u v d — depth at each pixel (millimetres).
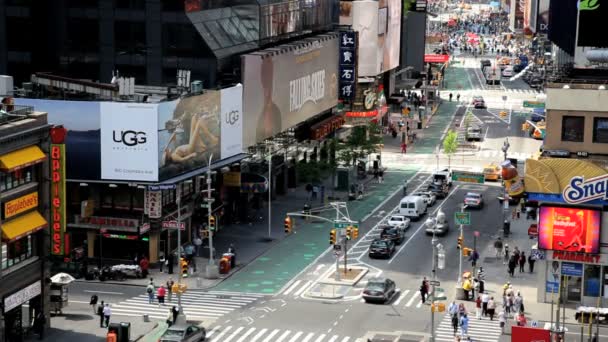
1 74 145625
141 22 138750
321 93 171500
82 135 119375
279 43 157750
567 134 112125
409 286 115062
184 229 123688
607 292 106812
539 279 108562
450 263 123812
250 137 141875
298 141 164875
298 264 122625
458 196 158375
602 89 110625
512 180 106000
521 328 90125
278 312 105375
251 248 128625
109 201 121938
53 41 143375
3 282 93312
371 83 197750
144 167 118625
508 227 134750
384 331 99875
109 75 141125
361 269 120375
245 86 140000
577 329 100375
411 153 192000
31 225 96750
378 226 140250
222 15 141750
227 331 99250
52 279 102812
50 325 100438
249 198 140875
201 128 127438
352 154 163375
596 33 126000
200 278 116000
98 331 99188
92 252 120375
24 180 97000
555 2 169250
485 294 107625
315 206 150250
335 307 107438
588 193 104125
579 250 105375
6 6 144500
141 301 108500
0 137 92562
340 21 197500
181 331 94188
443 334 99312
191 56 137500
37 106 120125
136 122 118312
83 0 141250
